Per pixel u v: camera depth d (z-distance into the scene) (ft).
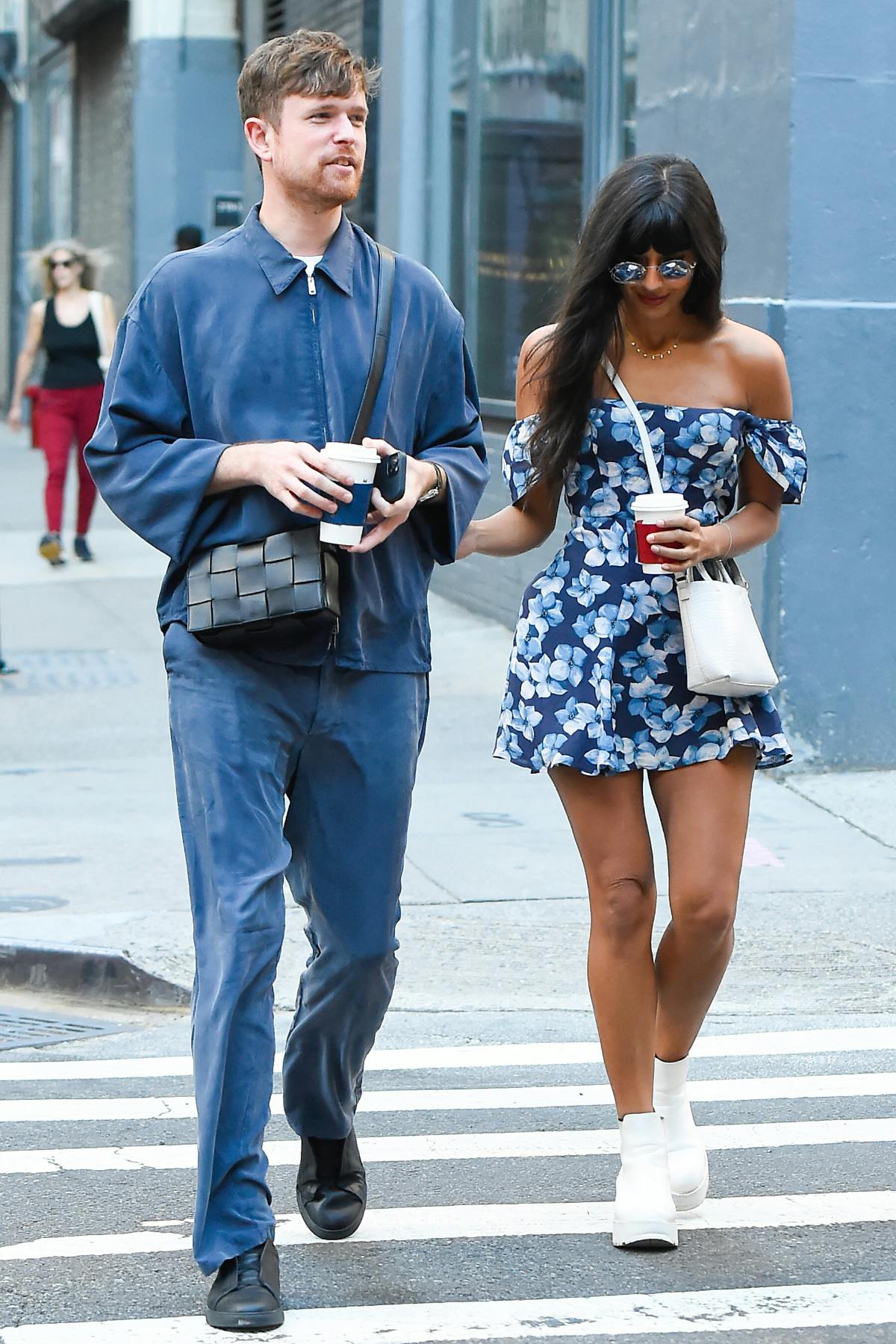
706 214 18.98
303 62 17.26
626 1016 19.39
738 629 18.93
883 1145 22.81
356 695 17.99
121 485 17.74
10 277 148.36
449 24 64.90
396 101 66.85
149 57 104.01
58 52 130.82
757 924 32.19
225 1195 17.24
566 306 19.34
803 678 41.68
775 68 41.09
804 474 19.67
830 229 40.96
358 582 17.80
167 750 45.73
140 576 68.54
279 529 17.58
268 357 17.65
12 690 51.93
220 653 17.66
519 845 36.91
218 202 102.01
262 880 17.26
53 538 70.08
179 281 17.75
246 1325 17.25
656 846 36.83
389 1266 19.01
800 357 40.98
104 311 69.87
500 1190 21.26
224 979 17.06
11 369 147.64
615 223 18.90
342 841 18.15
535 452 19.60
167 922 31.83
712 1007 28.40
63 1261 19.27
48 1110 24.36
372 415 17.87
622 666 19.39
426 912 32.81
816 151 40.75
